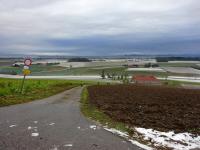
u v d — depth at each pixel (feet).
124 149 26.48
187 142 31.42
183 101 84.12
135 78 458.50
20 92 93.91
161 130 36.63
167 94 119.24
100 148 26.66
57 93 112.57
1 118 41.70
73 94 107.34
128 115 49.34
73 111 51.52
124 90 148.56
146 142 29.84
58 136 31.07
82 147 26.94
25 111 49.62
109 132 33.30
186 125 40.98
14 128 34.86
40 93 102.68
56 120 40.91
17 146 27.07
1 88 98.89
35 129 34.47
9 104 60.39
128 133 33.60
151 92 133.28
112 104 69.21
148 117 47.62
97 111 52.90
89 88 173.17
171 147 28.63
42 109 53.26
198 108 64.69
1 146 26.99
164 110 59.21
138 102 77.00
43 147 26.81
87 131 33.71
